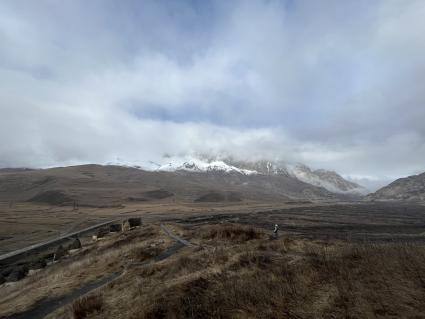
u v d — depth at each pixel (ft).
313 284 35.81
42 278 94.73
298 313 30.50
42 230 376.89
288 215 488.85
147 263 70.74
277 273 40.19
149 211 629.10
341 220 395.34
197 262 55.26
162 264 59.72
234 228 91.91
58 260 161.48
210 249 69.10
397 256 39.78
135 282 51.72
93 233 322.96
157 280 50.39
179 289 39.52
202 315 32.81
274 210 635.25
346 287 33.50
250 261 47.65
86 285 66.23
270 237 84.84
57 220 474.08
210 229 98.17
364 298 31.12
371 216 469.98
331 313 29.58
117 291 50.72
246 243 72.13
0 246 287.89
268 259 48.44
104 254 97.76
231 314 32.19
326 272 38.19
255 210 641.40
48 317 49.98
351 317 28.45
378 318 27.73
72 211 645.10
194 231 111.65
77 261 111.45
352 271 37.65
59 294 63.26
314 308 30.96
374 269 37.22
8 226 399.24
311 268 39.99
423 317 27.04
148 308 36.32
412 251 41.11
